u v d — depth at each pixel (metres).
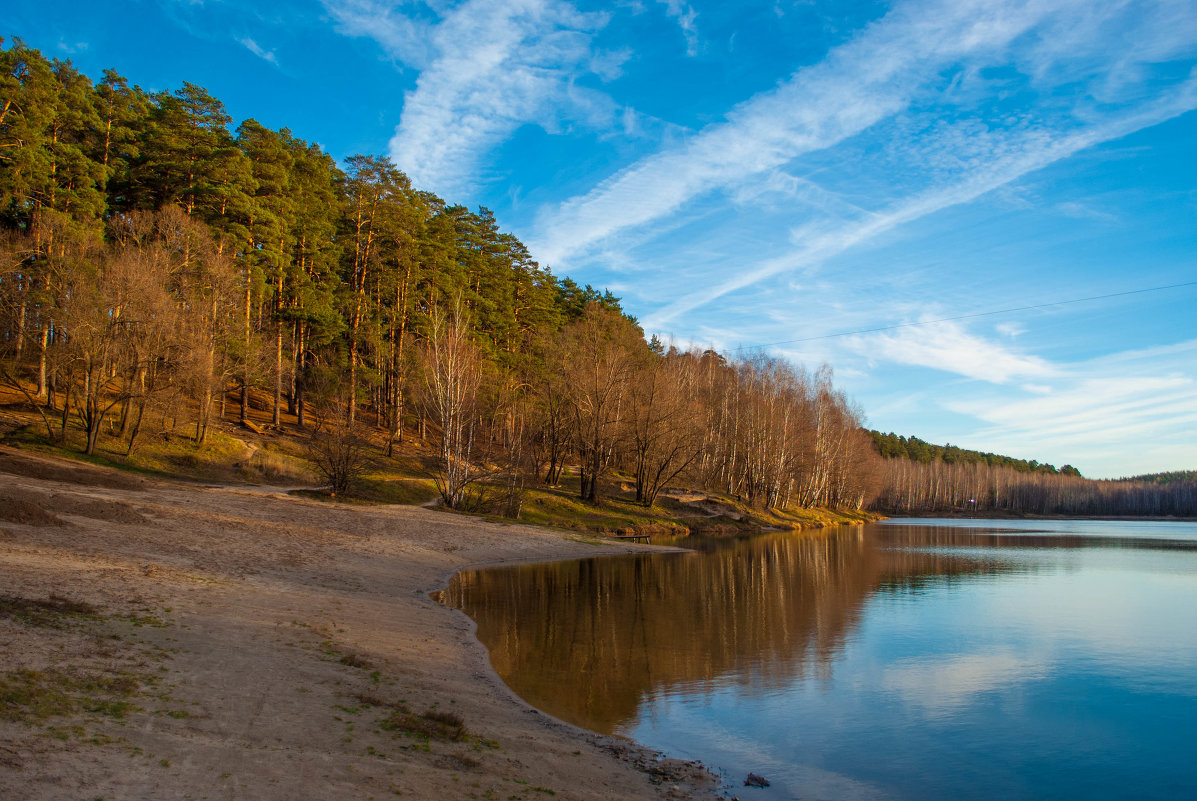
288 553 24.12
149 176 47.88
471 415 48.31
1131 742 12.61
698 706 13.74
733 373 80.56
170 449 41.81
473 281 69.69
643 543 47.19
